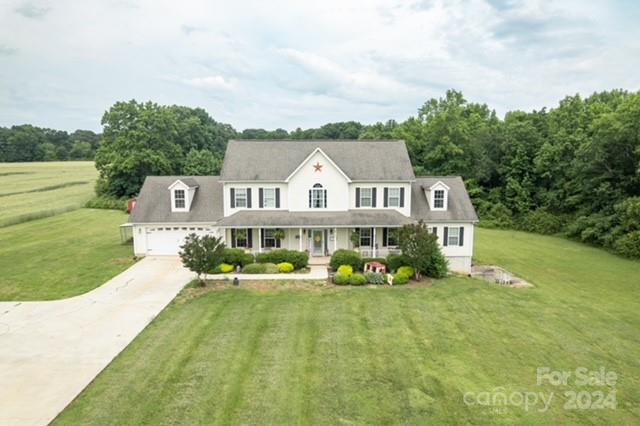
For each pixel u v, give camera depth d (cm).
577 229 4119
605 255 3500
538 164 4900
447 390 1299
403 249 2489
